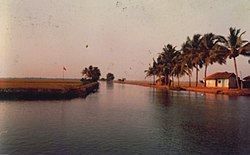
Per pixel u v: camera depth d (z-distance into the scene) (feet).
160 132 38.37
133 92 163.53
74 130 39.06
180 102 90.94
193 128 41.55
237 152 28.40
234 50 143.95
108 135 35.94
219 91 145.38
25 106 73.82
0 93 100.12
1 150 28.32
